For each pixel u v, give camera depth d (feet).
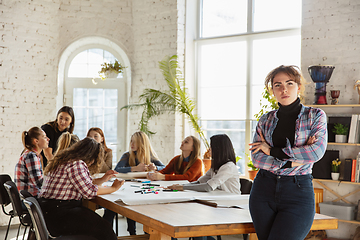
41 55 17.72
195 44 18.60
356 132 13.21
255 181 6.08
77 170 8.89
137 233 15.47
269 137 6.00
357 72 14.03
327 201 14.33
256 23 17.25
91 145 9.50
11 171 17.01
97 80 19.34
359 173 13.07
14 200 10.20
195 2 18.58
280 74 5.92
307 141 5.77
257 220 5.86
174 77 17.16
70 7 18.35
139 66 18.69
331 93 13.84
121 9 18.86
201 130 17.34
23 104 17.30
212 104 18.25
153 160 14.80
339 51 14.39
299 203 5.61
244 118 17.43
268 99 15.38
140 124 17.87
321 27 14.78
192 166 12.71
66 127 14.43
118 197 8.61
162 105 17.80
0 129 16.80
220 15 18.13
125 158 14.52
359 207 13.11
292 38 16.30
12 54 17.04
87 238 8.11
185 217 6.70
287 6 16.51
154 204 8.04
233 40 17.66
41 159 13.20
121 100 19.49
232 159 10.36
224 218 6.69
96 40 18.92
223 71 17.98
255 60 17.16
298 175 5.72
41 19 17.69
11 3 17.01
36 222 6.95
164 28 17.99
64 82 19.02
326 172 13.79
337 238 14.07
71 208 8.95
